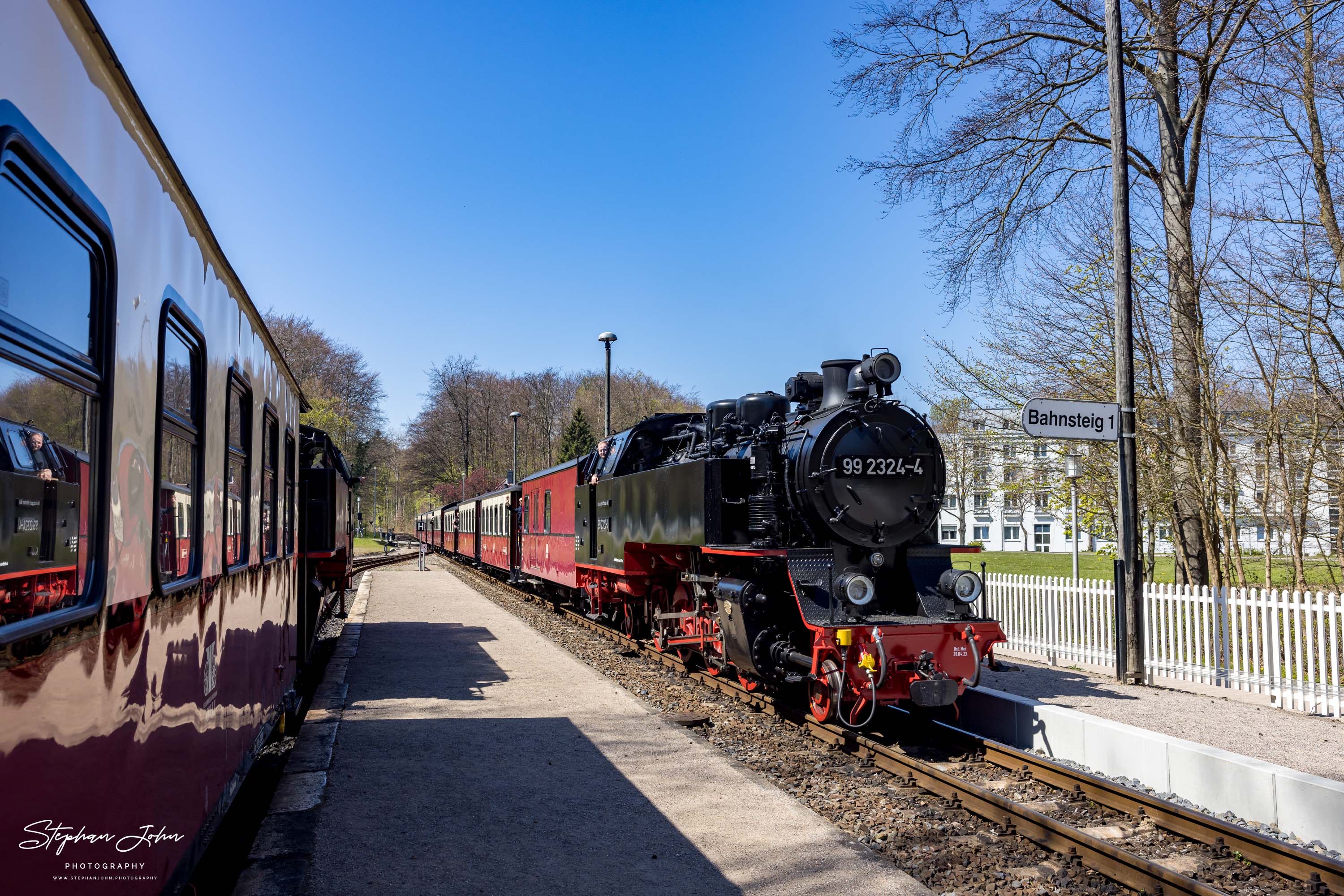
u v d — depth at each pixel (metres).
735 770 6.57
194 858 3.94
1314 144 10.97
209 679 4.29
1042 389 13.80
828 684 7.40
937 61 14.76
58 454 2.47
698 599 10.35
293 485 8.74
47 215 2.34
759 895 4.42
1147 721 7.87
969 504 46.59
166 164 3.53
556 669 11.06
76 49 2.53
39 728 2.23
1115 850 4.58
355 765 6.69
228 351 4.91
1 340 2.05
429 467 73.88
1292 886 4.49
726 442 10.38
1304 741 7.17
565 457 56.84
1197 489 11.66
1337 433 11.02
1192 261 12.21
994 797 5.49
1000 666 10.77
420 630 15.19
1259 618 9.20
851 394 8.68
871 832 5.39
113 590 2.81
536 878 4.62
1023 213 14.71
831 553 8.20
